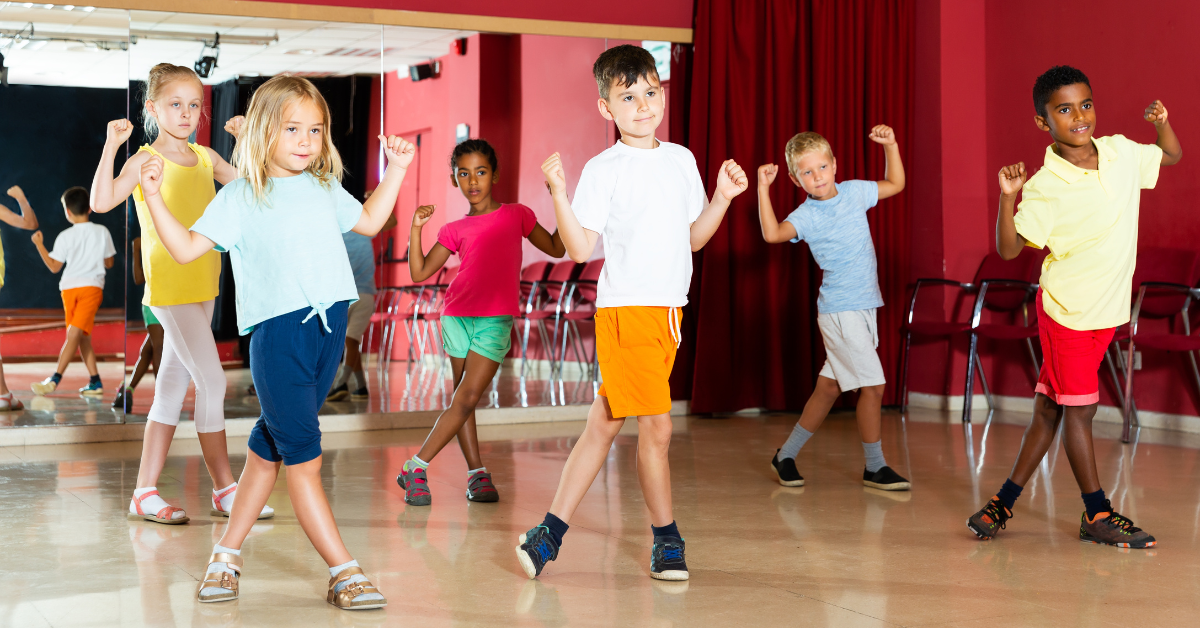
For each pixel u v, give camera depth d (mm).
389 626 1897
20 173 4492
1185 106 4727
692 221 2350
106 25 4547
